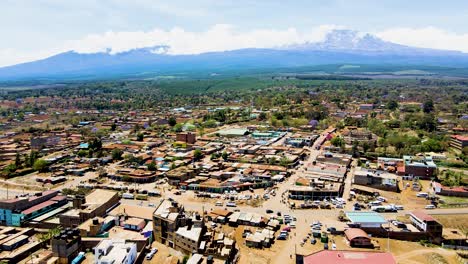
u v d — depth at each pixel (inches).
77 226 6166.3
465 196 7706.7
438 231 6018.7
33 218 6609.3
